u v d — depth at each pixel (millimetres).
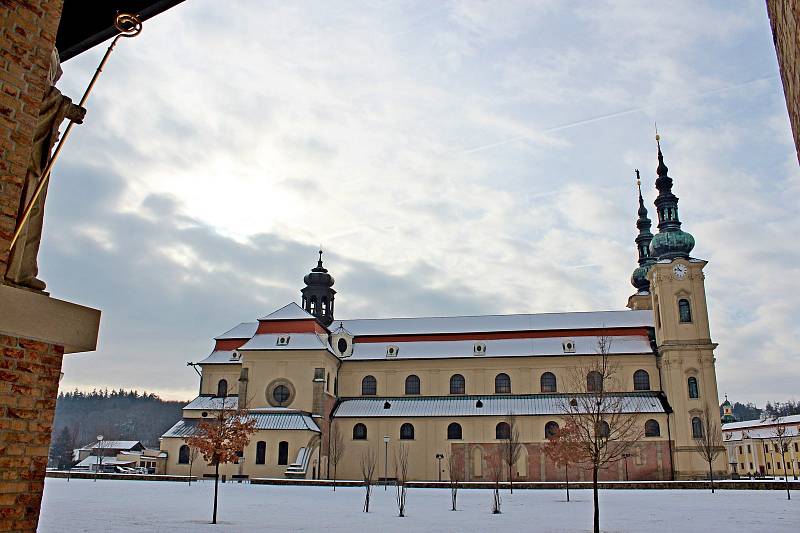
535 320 95562
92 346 9570
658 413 81688
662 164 94875
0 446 8328
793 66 9812
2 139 8664
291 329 89312
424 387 92000
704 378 81812
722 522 34344
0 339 8523
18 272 9227
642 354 87500
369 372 93875
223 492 56438
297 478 76688
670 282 86062
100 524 28078
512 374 90312
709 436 75438
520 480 83500
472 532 29094
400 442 87188
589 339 91000
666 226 91562
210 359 95250
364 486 75000
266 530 28234
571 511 41531
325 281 103500
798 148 10516
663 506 45906
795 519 35844
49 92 9781
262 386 86688
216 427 48219
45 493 48906
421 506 45188
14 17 9016
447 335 95000
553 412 84625
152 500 44250
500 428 85812
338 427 88812
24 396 8703
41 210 9742
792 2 8594
